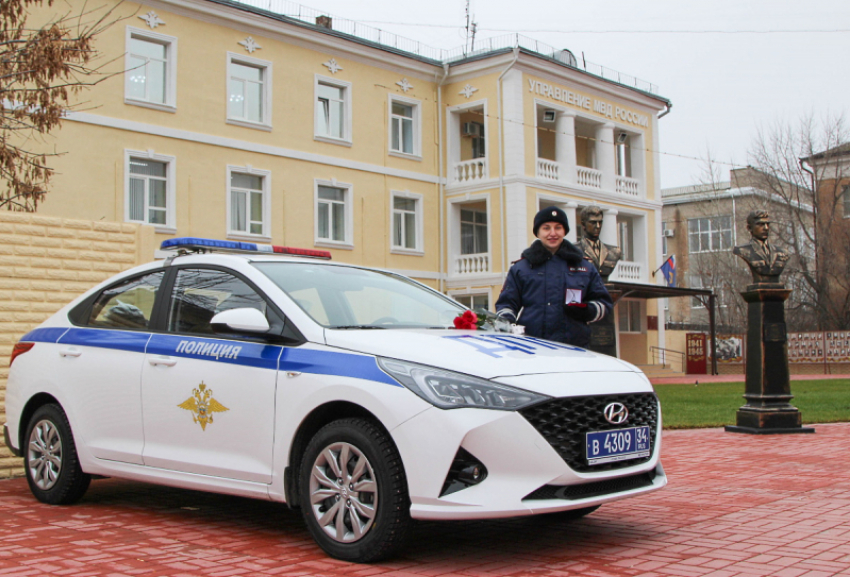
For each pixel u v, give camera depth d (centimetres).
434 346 450
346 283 548
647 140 3331
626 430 451
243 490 482
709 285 4769
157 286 575
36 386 609
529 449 409
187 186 2231
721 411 1407
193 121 2250
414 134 2836
